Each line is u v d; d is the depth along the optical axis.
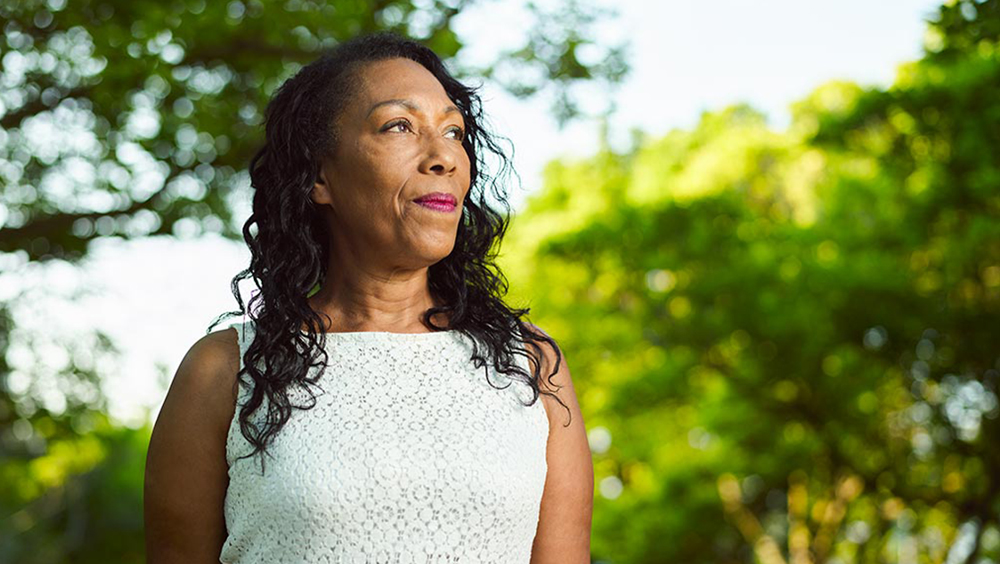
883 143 15.27
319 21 9.33
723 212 18.19
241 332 2.41
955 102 13.87
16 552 27.11
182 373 2.39
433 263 2.44
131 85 9.32
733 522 18.66
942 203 14.45
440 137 2.39
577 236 18.97
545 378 2.48
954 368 14.92
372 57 2.47
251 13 9.28
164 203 10.55
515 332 2.49
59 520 27.94
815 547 17.58
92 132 10.19
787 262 16.58
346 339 2.40
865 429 16.23
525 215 23.30
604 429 20.73
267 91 9.91
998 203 14.34
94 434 12.70
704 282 17.05
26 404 11.49
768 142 19.77
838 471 16.91
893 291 14.91
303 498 2.23
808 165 19.39
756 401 16.58
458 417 2.34
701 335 17.41
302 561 2.23
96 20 9.27
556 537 2.45
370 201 2.36
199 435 2.35
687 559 18.70
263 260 2.45
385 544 2.23
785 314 15.96
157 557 2.39
